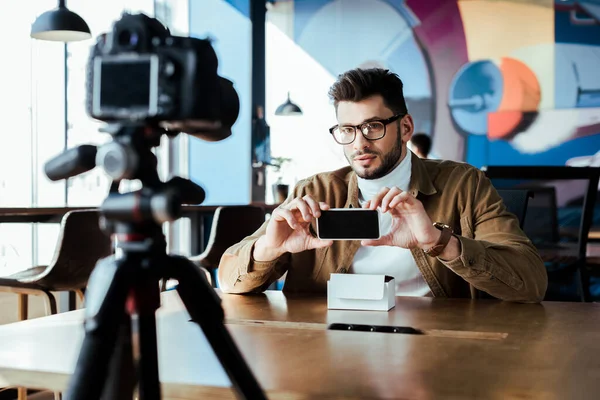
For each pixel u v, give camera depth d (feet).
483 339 3.53
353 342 3.45
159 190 2.17
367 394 2.48
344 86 5.58
